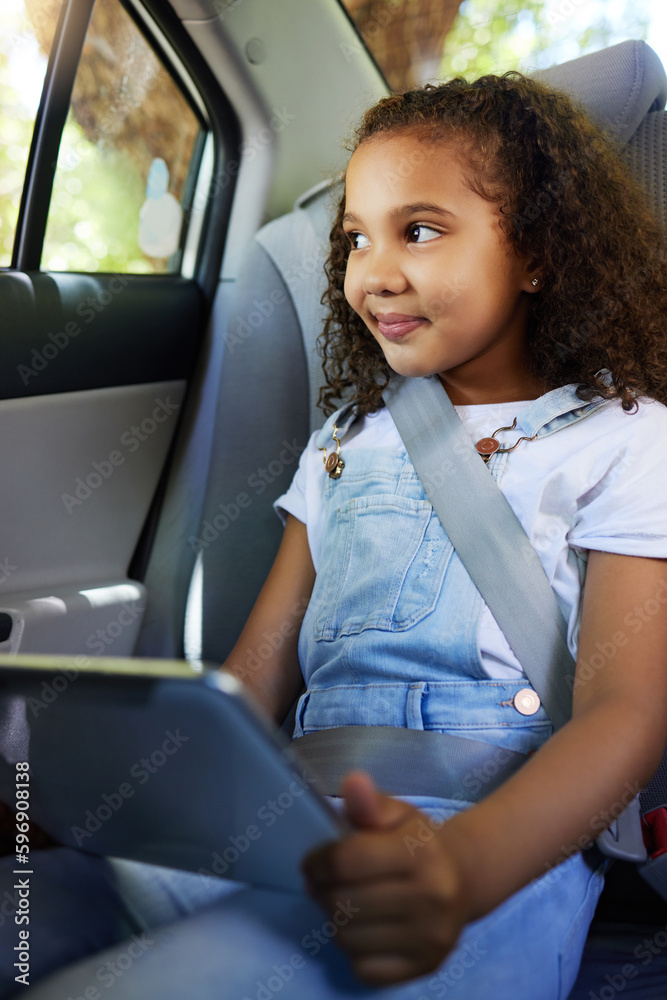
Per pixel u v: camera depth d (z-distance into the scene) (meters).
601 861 0.71
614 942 0.81
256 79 1.37
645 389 0.81
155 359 1.39
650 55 0.99
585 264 0.83
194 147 1.45
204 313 1.46
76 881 0.59
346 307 1.04
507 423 0.81
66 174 1.27
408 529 0.79
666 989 0.71
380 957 0.45
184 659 1.32
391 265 0.76
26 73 1.20
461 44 1.54
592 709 0.62
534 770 0.57
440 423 0.81
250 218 1.42
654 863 0.65
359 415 0.92
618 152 0.96
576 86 1.01
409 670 0.73
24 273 1.22
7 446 1.19
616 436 0.76
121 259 1.39
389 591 0.77
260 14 1.33
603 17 1.39
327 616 0.80
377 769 0.69
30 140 1.23
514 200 0.77
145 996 0.45
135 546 1.42
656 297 0.87
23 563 1.25
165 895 0.59
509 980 0.56
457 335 0.76
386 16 1.50
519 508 0.76
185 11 1.29
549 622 0.72
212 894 0.59
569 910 0.64
